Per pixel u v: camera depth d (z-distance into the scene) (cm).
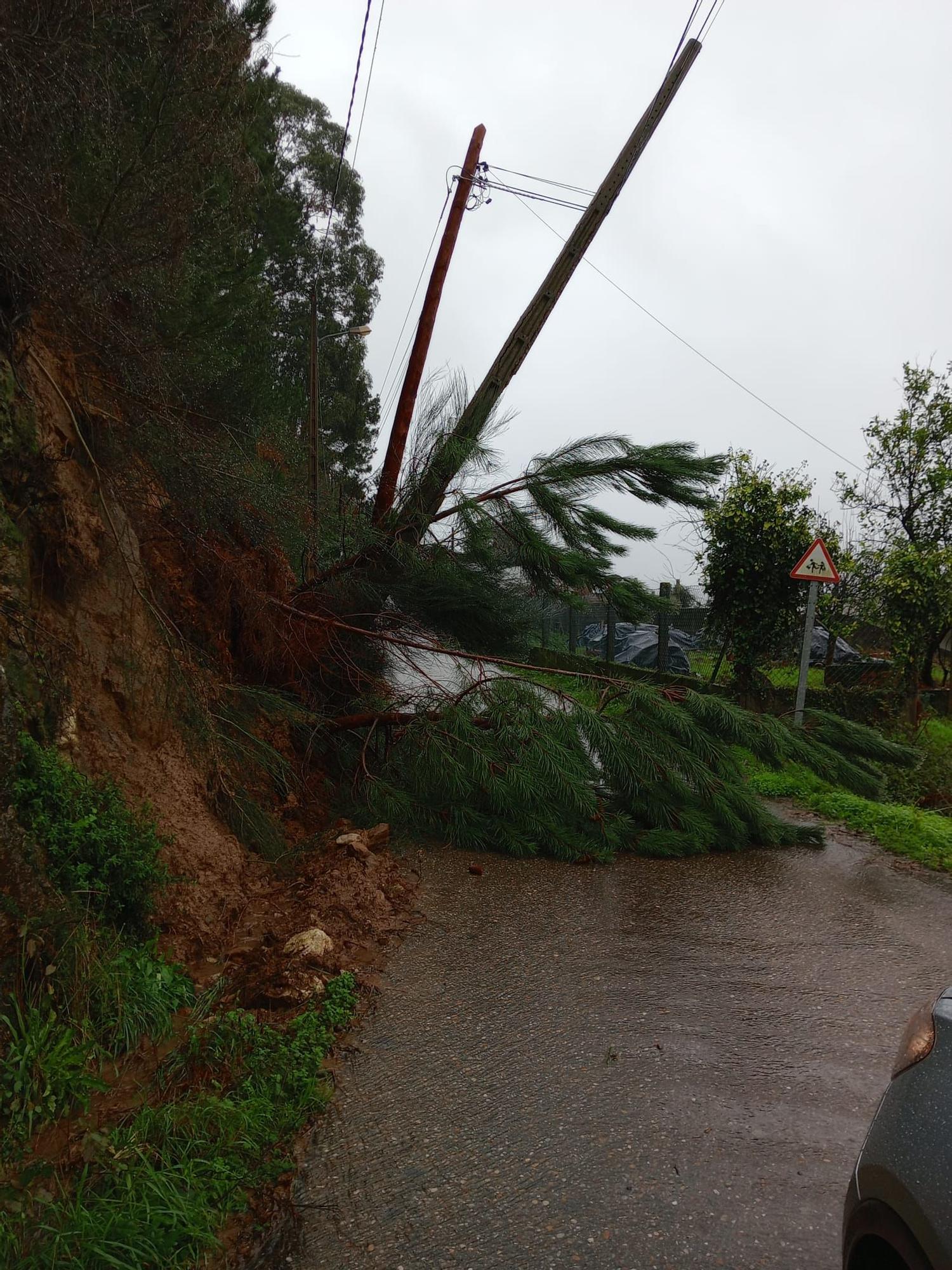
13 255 397
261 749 630
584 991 420
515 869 628
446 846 672
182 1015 373
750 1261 242
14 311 425
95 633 481
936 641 1385
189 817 499
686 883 604
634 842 680
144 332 543
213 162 614
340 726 732
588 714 690
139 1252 235
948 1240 155
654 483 755
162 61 546
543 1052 361
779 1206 265
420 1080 338
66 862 365
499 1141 299
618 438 758
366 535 760
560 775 660
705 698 719
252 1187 276
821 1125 308
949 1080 179
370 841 621
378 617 790
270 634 689
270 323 988
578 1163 286
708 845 684
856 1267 189
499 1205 266
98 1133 278
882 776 775
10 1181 253
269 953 431
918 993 422
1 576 400
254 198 834
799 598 1216
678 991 422
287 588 746
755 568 1182
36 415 446
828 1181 276
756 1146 295
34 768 374
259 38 658
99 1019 337
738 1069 347
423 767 675
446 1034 376
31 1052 291
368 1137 302
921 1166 170
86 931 350
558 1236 253
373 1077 341
